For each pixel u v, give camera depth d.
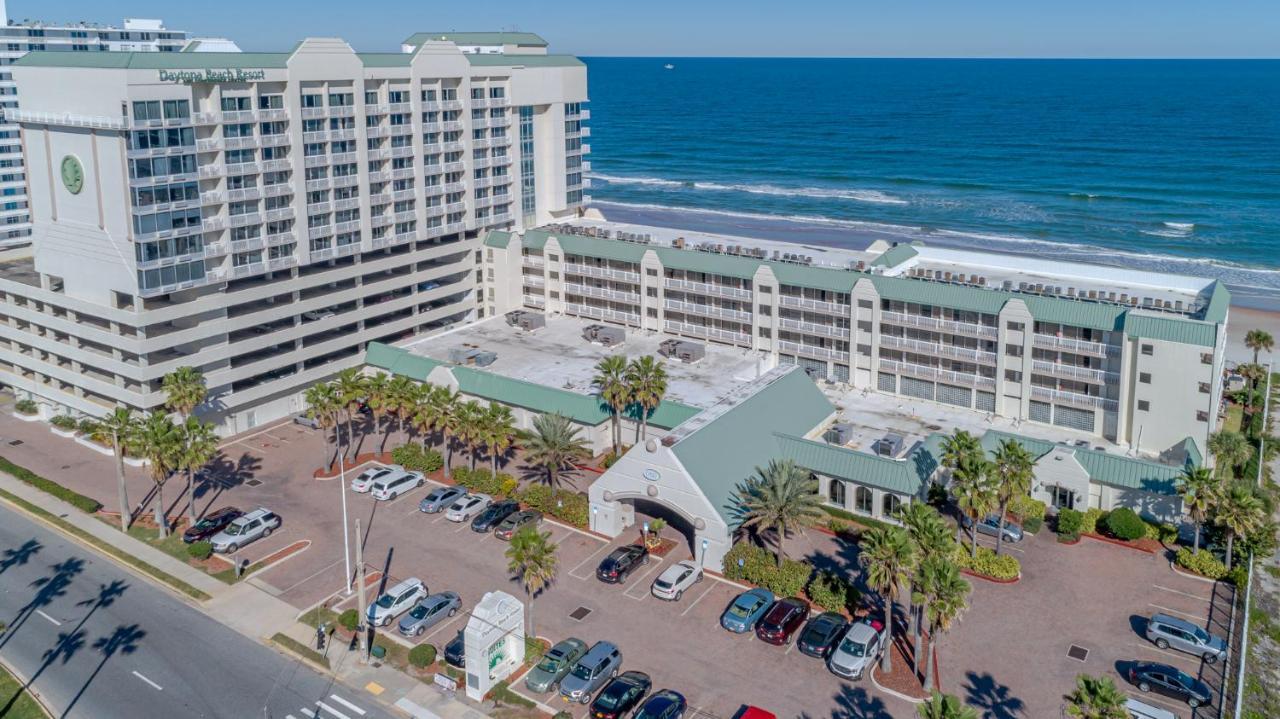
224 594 79.56
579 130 154.75
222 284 108.94
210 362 108.81
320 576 82.25
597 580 81.75
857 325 115.12
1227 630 74.25
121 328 105.50
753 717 62.53
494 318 138.25
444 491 95.06
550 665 68.44
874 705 65.88
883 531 67.56
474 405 95.56
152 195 98.94
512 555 70.75
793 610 74.38
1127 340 98.06
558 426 92.62
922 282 110.75
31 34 186.12
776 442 96.44
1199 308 102.94
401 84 124.44
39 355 116.94
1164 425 97.94
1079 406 103.19
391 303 129.12
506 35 152.75
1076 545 87.44
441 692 67.62
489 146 138.25
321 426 99.31
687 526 91.56
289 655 71.56
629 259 130.25
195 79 101.06
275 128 110.88
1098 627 75.00
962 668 69.75
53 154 104.44
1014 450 81.50
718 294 124.38
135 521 91.94
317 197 116.25
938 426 106.50
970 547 85.69
